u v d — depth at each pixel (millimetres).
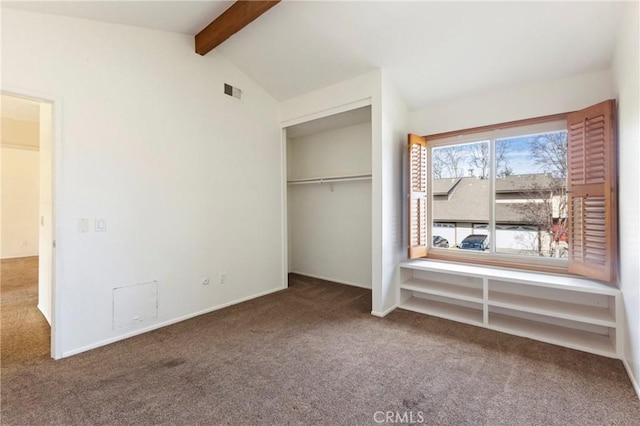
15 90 2215
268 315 3383
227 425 1682
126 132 2820
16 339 2754
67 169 2467
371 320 3227
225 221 3699
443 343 2672
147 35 2973
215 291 3586
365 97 3447
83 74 2551
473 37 2660
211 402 1876
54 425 1682
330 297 4059
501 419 1725
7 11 2189
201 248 3445
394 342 2695
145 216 2963
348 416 1753
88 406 1838
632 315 2074
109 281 2717
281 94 4215
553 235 3090
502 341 2705
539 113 3035
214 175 3574
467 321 3115
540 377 2135
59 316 2426
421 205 3684
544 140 3125
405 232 3789
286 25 2977
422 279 3838
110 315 2725
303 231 5406
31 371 2227
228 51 3533
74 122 2502
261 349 2574
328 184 5008
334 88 3766
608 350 2432
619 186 2363
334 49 3172
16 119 5324
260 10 2604
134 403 1866
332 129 4883
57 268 2422
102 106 2664
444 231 3814
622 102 2258
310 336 2828
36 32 2314
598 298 2771
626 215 2188
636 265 1968
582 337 2674
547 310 2686
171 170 3170
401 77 3357
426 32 2721
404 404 1858
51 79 2381
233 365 2311
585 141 2637
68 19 2473
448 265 3455
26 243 6734
